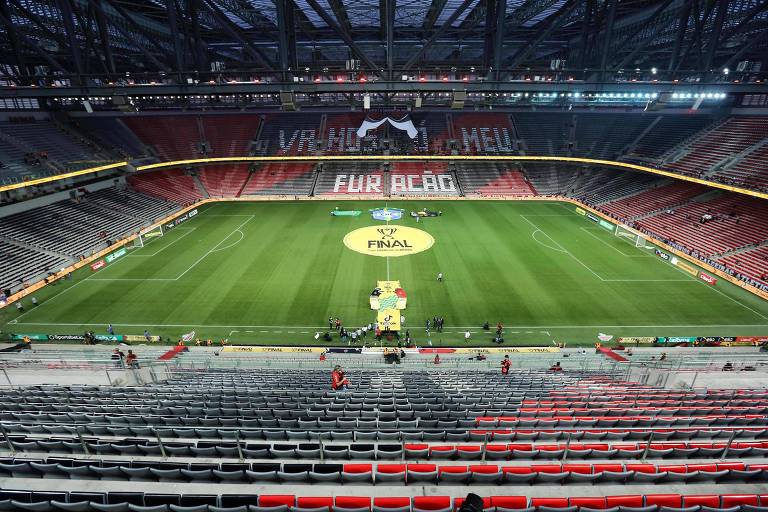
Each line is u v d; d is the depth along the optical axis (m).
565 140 86.56
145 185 75.25
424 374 26.12
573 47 73.62
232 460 11.75
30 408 16.95
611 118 85.56
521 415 16.31
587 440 13.46
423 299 41.44
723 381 24.42
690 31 52.97
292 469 10.71
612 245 55.53
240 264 49.44
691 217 58.09
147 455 12.14
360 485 10.39
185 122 87.75
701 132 69.38
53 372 25.97
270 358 31.33
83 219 58.56
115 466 10.61
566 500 9.47
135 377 25.30
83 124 75.12
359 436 13.31
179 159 81.06
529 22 61.47
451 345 34.34
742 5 46.19
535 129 89.50
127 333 35.75
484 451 11.80
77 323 37.28
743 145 60.50
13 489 10.16
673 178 67.88
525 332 36.19
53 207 58.12
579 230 61.94
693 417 15.46
